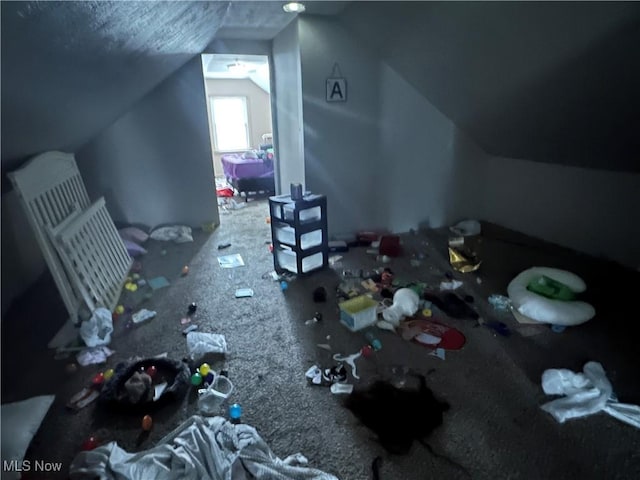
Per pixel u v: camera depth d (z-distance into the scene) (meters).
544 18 1.66
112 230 2.73
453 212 3.77
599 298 2.28
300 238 2.50
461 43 2.22
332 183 3.22
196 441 1.27
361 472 1.22
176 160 3.56
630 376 1.63
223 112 6.99
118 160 3.38
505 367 1.70
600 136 2.33
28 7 0.76
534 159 3.24
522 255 2.97
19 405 1.42
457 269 2.73
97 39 1.25
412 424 1.39
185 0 1.50
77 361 1.77
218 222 3.87
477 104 2.84
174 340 1.93
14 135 1.48
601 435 1.34
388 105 3.19
